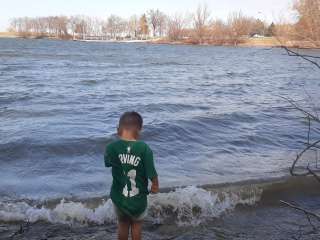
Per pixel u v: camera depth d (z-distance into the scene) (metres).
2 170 4.66
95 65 22.98
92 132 6.24
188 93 12.03
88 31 89.06
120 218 2.76
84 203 3.83
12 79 14.12
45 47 45.62
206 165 5.15
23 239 3.20
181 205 3.88
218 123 7.51
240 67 25.95
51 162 4.97
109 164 2.75
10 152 5.21
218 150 5.88
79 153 5.33
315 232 3.54
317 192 4.45
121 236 2.79
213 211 3.88
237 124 7.60
